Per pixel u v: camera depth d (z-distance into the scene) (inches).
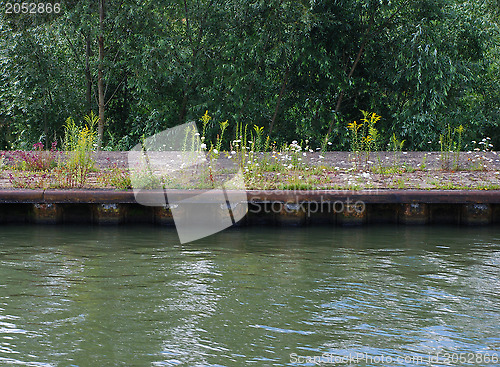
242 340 203.3
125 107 943.7
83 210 408.5
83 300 241.9
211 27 824.9
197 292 253.3
